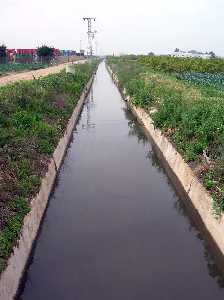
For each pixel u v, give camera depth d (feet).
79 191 51.03
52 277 32.96
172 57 191.52
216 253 36.27
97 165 61.87
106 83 199.52
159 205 47.42
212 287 32.19
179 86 92.79
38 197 42.06
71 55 450.71
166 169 59.93
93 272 33.50
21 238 33.55
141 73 146.92
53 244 37.93
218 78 131.13
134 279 32.65
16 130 52.90
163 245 38.17
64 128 70.69
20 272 31.60
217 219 36.91
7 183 38.70
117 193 50.62
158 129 70.74
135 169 60.49
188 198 46.47
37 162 48.08
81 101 114.62
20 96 67.31
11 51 255.29
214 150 47.91
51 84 92.48
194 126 55.47
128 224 42.11
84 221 42.78
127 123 96.22
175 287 31.86
